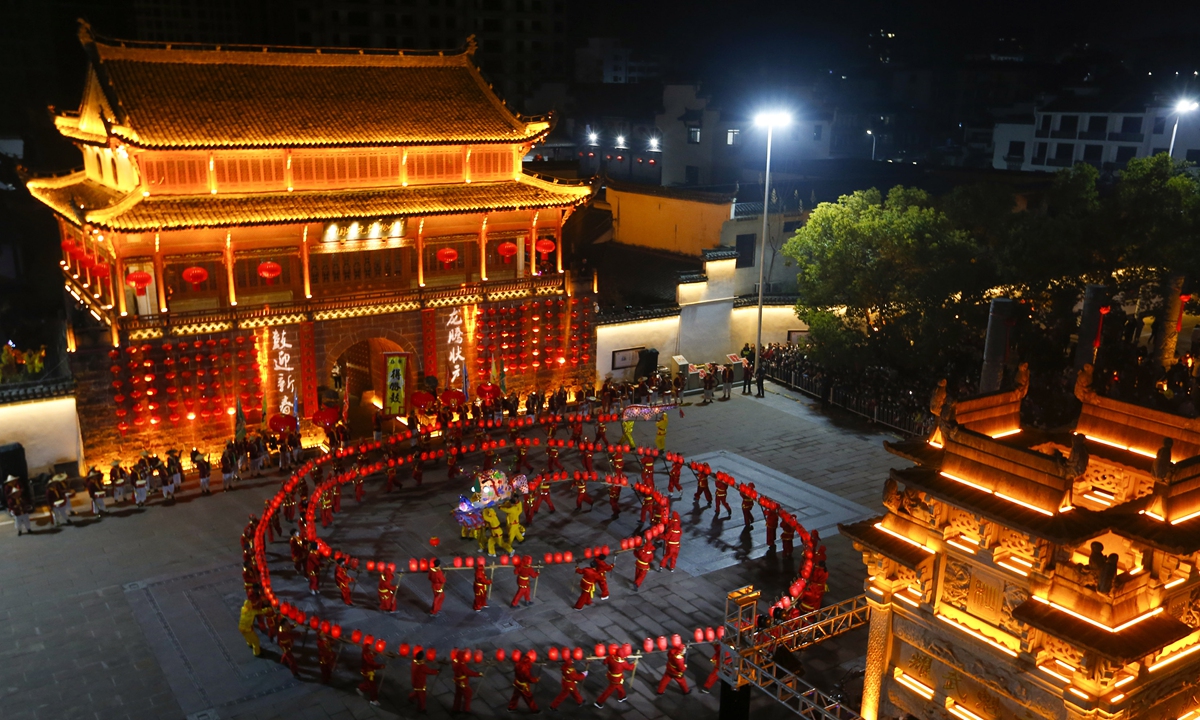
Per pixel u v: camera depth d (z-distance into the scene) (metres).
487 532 33.06
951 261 45.81
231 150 40.03
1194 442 16.64
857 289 47.66
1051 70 123.50
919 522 17.53
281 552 33.62
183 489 39.28
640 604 30.36
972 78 125.56
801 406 51.22
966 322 46.75
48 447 38.09
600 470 41.97
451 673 26.38
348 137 42.44
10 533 34.97
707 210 57.88
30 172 49.00
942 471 17.36
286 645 26.06
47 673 26.02
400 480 40.50
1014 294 48.50
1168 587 15.45
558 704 24.66
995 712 16.52
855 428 47.78
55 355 44.84
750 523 35.84
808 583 28.92
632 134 94.56
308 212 41.09
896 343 46.91
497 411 46.72
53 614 29.16
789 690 20.39
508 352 49.12
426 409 46.41
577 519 36.78
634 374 53.91
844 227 48.03
